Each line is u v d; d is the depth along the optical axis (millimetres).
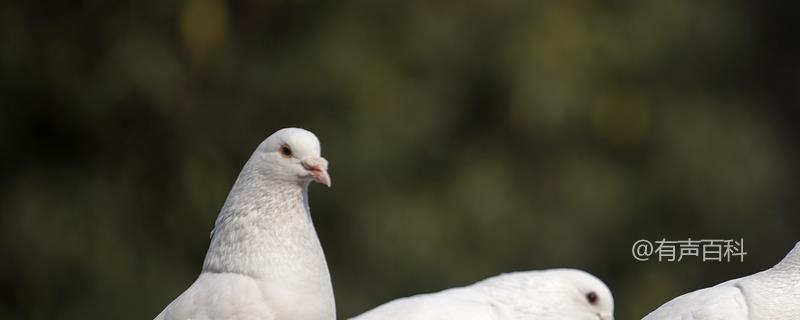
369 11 15953
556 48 15859
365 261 15867
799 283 8555
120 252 15688
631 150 17172
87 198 15914
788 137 20516
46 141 16203
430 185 16203
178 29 15367
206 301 8047
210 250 8289
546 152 16672
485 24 16062
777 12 20688
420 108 15953
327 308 8227
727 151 17453
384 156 15641
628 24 16641
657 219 17297
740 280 8797
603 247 17000
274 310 8008
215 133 15844
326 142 15570
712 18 17500
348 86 15531
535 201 16562
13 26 15516
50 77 15562
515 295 9930
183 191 15750
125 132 16016
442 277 15758
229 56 15766
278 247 8125
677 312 8750
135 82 15102
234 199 8227
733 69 18875
